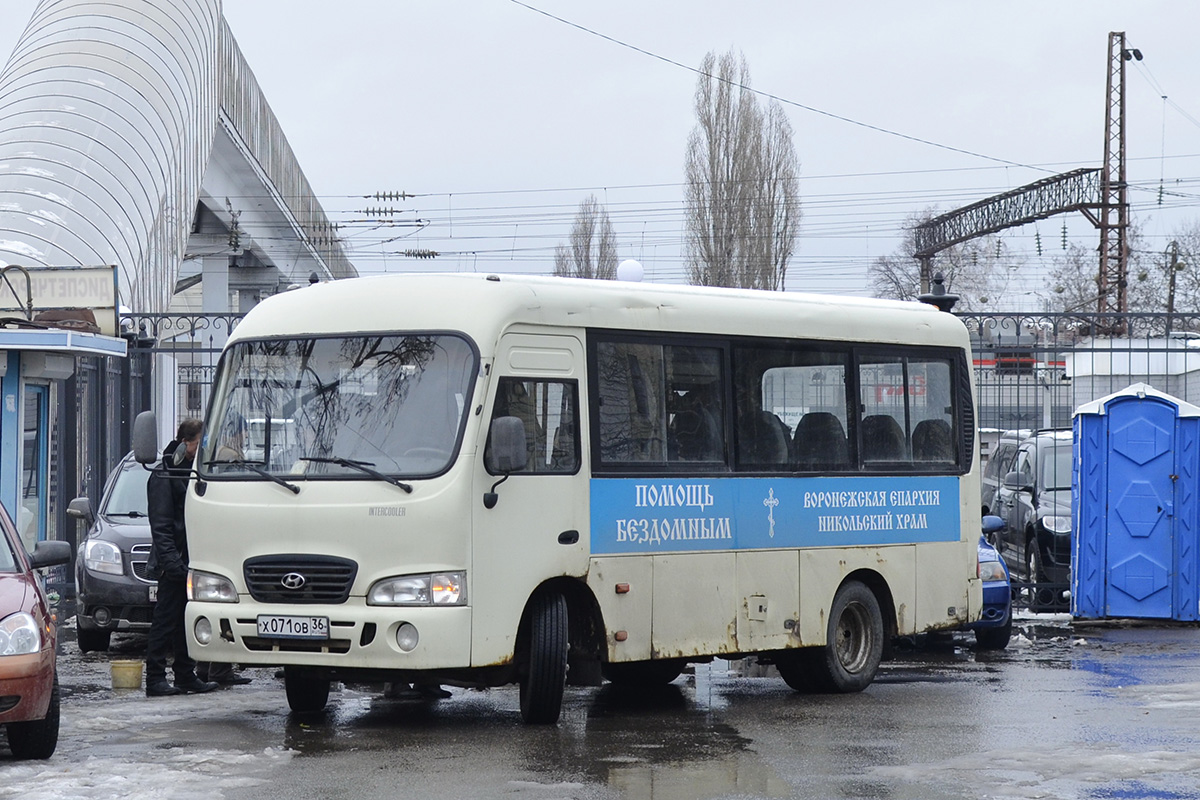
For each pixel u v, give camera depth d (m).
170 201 35.41
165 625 11.67
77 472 18.72
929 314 13.28
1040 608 19.12
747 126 60.50
